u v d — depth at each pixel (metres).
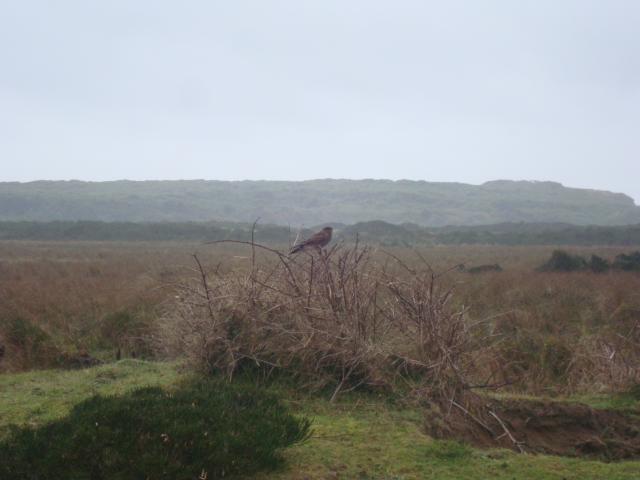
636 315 14.39
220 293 7.76
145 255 40.09
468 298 16.45
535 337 11.46
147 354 10.92
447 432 6.62
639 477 5.48
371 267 8.27
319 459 5.46
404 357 7.52
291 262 8.06
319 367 7.35
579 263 29.66
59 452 4.77
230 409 5.79
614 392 8.40
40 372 8.57
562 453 6.96
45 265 29.05
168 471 4.70
